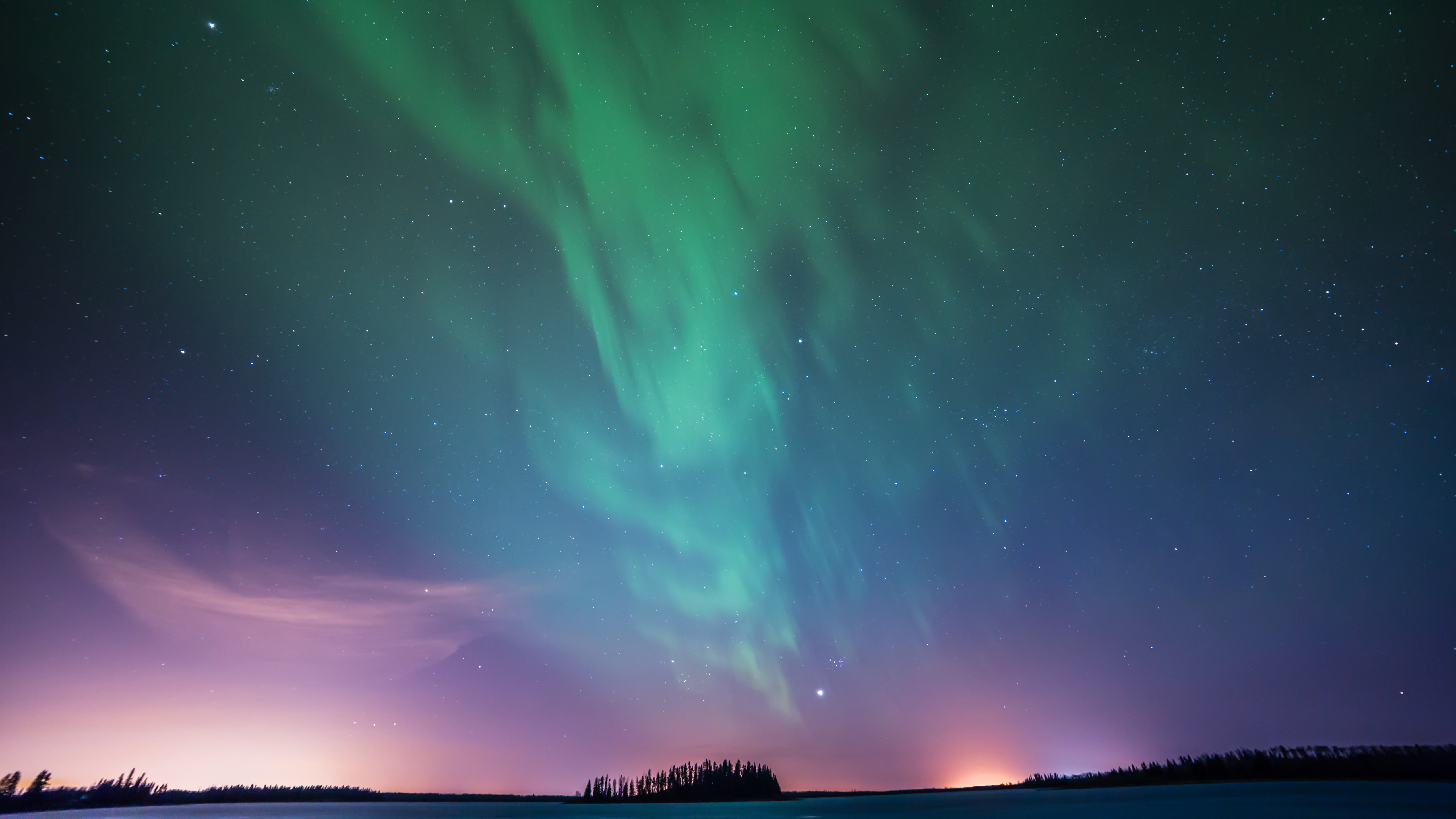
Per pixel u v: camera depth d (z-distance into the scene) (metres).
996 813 25.31
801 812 33.50
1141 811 22.58
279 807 41.06
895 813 29.58
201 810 37.75
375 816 34.50
